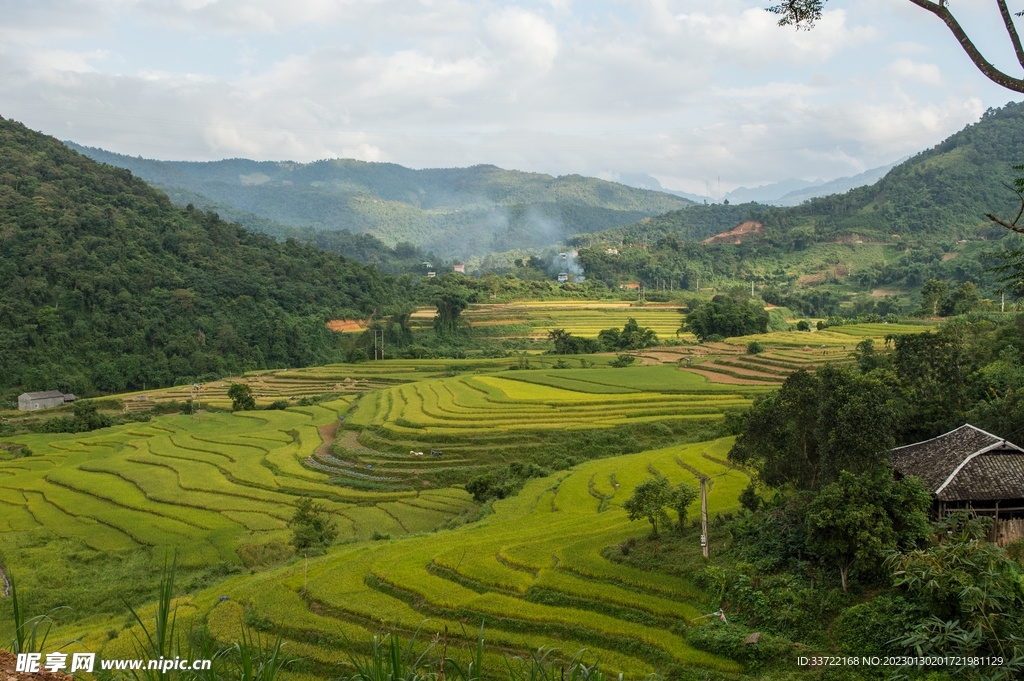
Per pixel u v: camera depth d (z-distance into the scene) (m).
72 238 157.88
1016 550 27.66
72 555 53.78
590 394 96.25
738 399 88.94
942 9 13.72
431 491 68.81
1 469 83.06
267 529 58.50
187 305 159.25
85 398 134.62
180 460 82.56
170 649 11.20
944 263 191.00
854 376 34.56
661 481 37.84
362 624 32.69
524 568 37.16
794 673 24.17
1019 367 49.91
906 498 27.80
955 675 21.05
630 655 27.45
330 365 153.00
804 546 30.39
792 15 16.92
